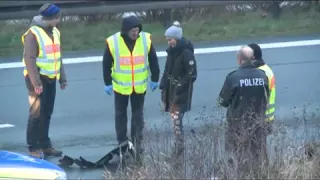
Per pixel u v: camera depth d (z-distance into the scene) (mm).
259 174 28078
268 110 31188
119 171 31531
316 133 32000
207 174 28328
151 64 35656
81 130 40906
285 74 50969
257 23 64438
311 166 28953
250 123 29234
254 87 30609
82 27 62156
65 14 62656
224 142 28844
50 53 35500
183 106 35031
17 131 40844
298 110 42625
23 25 61469
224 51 56312
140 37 35125
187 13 64438
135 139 32594
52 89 36156
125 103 35500
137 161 30938
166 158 29047
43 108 36125
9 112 44000
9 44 58000
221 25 63844
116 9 63781
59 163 34812
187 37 60969
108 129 41094
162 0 64188
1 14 61625
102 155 36688
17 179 26047
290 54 55656
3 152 28547
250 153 28578
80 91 47656
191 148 28984
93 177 33156
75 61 54156
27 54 34750
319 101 45031
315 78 49938
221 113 35281
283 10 66438
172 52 34844
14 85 48750
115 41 34844
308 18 65500
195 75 34969
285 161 28859
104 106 45031
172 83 34812
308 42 58844
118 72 35062
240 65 31359
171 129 34250
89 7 63188
